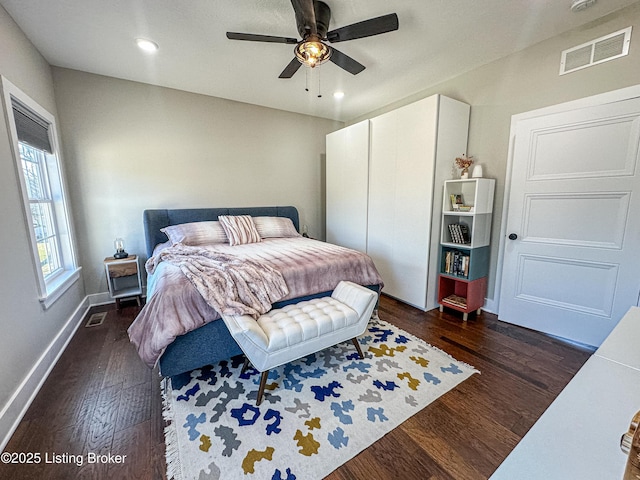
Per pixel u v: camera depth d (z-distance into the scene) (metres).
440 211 2.90
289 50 2.45
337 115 4.38
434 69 2.82
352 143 3.71
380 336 2.44
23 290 1.77
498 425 1.48
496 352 2.18
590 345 2.24
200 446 1.36
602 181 2.10
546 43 2.32
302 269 2.27
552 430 0.59
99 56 2.55
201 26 2.11
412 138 2.92
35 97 2.31
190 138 3.48
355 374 1.92
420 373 1.92
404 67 2.77
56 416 1.55
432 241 2.90
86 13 1.95
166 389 1.78
